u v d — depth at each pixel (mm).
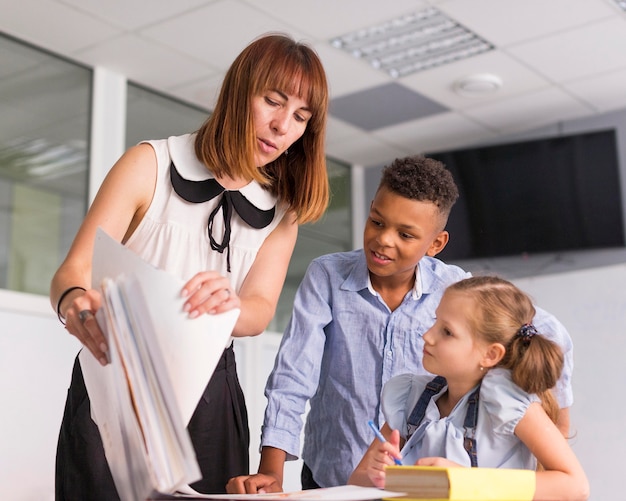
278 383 1808
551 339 1567
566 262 5527
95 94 4820
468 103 5324
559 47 4660
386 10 4285
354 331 1887
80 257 1362
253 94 1506
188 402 1151
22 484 3953
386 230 1763
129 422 1084
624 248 5355
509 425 1351
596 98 5316
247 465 1604
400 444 1523
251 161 1511
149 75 4973
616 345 4898
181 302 1148
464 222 5699
